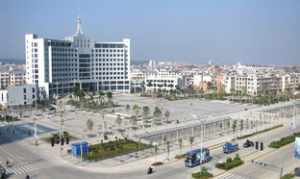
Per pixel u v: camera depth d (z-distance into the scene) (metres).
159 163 106.62
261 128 164.88
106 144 129.75
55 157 114.25
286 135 150.00
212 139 141.38
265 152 121.50
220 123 177.88
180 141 128.00
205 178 93.06
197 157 105.25
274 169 102.56
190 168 102.62
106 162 108.69
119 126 167.00
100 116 196.00
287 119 192.12
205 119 188.75
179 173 97.94
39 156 115.56
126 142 133.00
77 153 115.88
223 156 116.00
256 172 99.44
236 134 151.12
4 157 114.50
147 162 108.75
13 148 126.50
